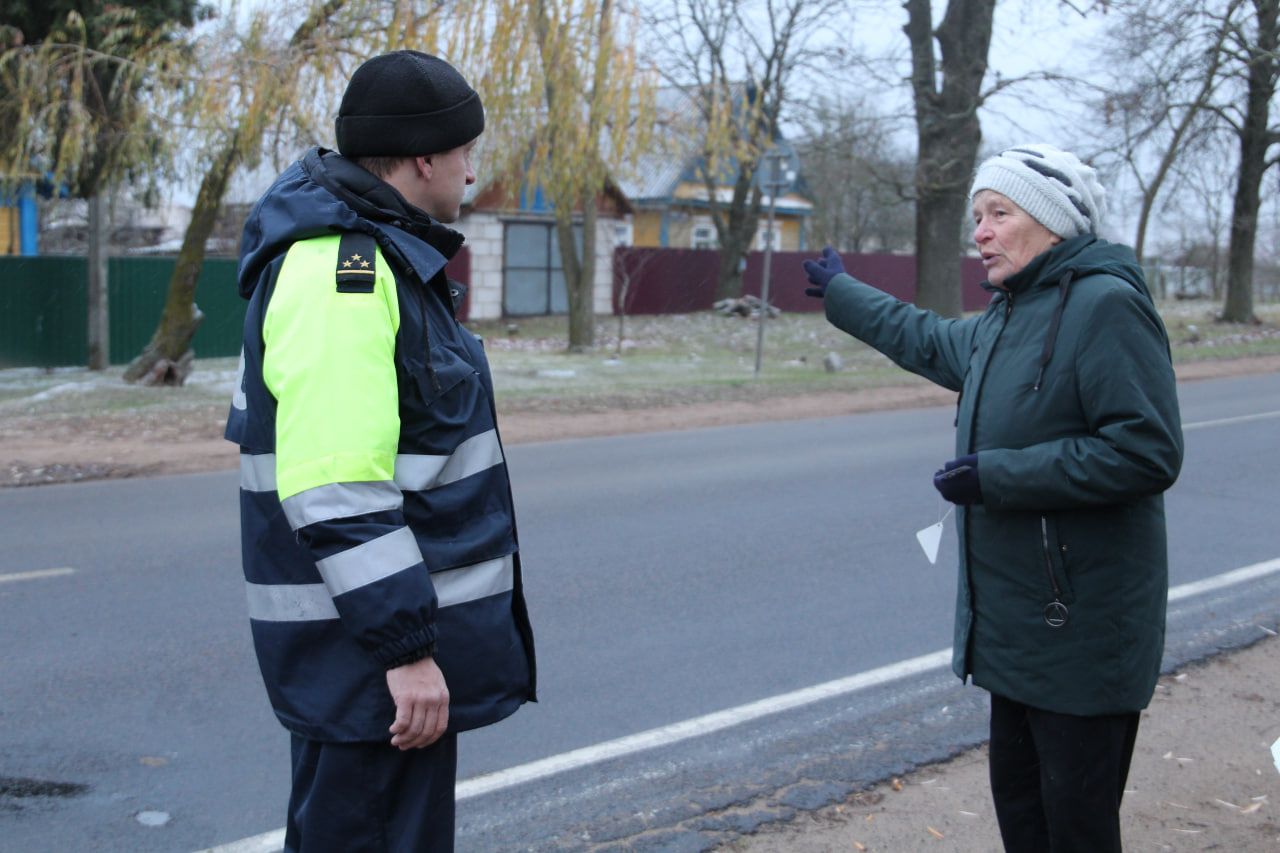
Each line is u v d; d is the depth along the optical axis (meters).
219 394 15.05
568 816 3.85
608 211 32.25
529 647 2.42
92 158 15.70
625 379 18.30
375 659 2.00
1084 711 2.56
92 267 18.27
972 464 2.55
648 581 6.78
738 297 34.38
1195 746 4.37
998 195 2.64
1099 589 2.55
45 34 15.76
